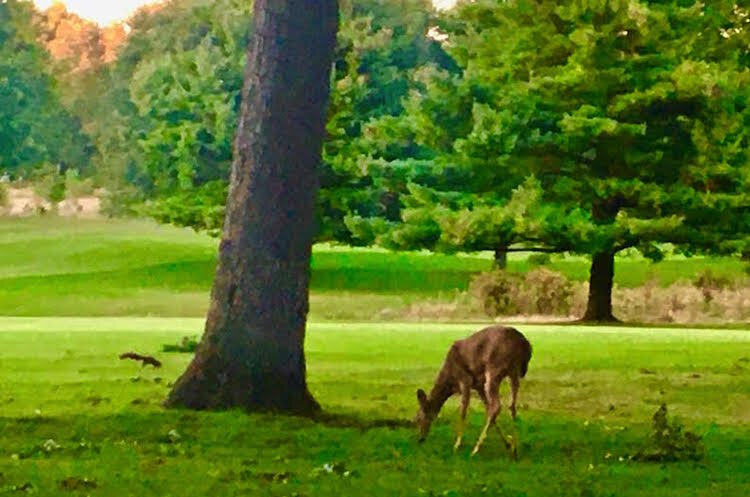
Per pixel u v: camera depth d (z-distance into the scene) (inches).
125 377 855.1
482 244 1806.1
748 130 1780.3
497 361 525.0
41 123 3676.2
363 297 2231.8
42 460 496.7
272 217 663.1
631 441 576.1
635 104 1732.3
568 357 1063.6
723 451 553.6
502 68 1849.2
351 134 2534.5
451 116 1918.1
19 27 3735.2
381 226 1914.4
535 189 1736.0
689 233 1766.7
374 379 870.4
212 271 2610.7
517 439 577.9
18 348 1111.0
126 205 3422.7
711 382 864.9
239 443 551.5
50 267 2682.1
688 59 1777.8
